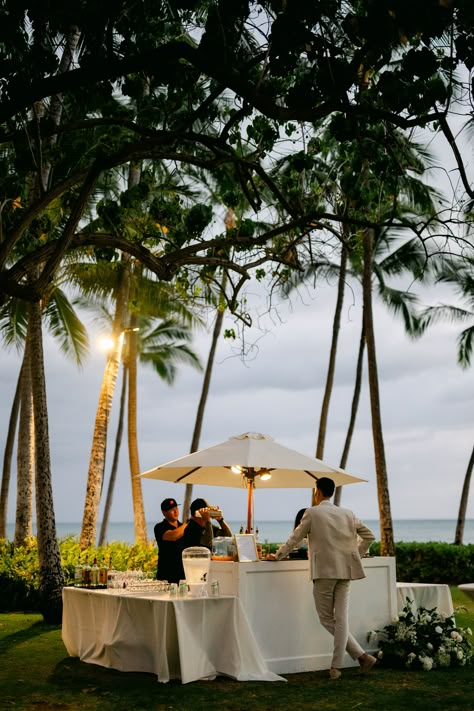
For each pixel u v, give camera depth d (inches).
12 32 275.6
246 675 312.7
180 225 374.3
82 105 354.3
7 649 381.7
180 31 325.1
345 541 331.3
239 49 297.9
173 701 276.8
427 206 836.0
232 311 385.7
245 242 345.4
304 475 396.8
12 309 909.8
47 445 495.8
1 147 478.0
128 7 291.9
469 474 1169.4
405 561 790.5
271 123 358.9
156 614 311.3
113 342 796.0
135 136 411.5
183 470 402.0
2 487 989.8
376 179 359.6
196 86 355.3
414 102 278.7
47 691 292.2
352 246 393.1
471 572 767.7
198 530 379.9
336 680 318.7
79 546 642.2
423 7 249.8
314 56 277.3
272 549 615.8
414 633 353.7
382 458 770.2
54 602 470.9
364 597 363.3
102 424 759.1
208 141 324.8
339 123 311.9
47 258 323.0
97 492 741.3
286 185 388.8
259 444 358.0
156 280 855.7
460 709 267.1
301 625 342.6
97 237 308.0
